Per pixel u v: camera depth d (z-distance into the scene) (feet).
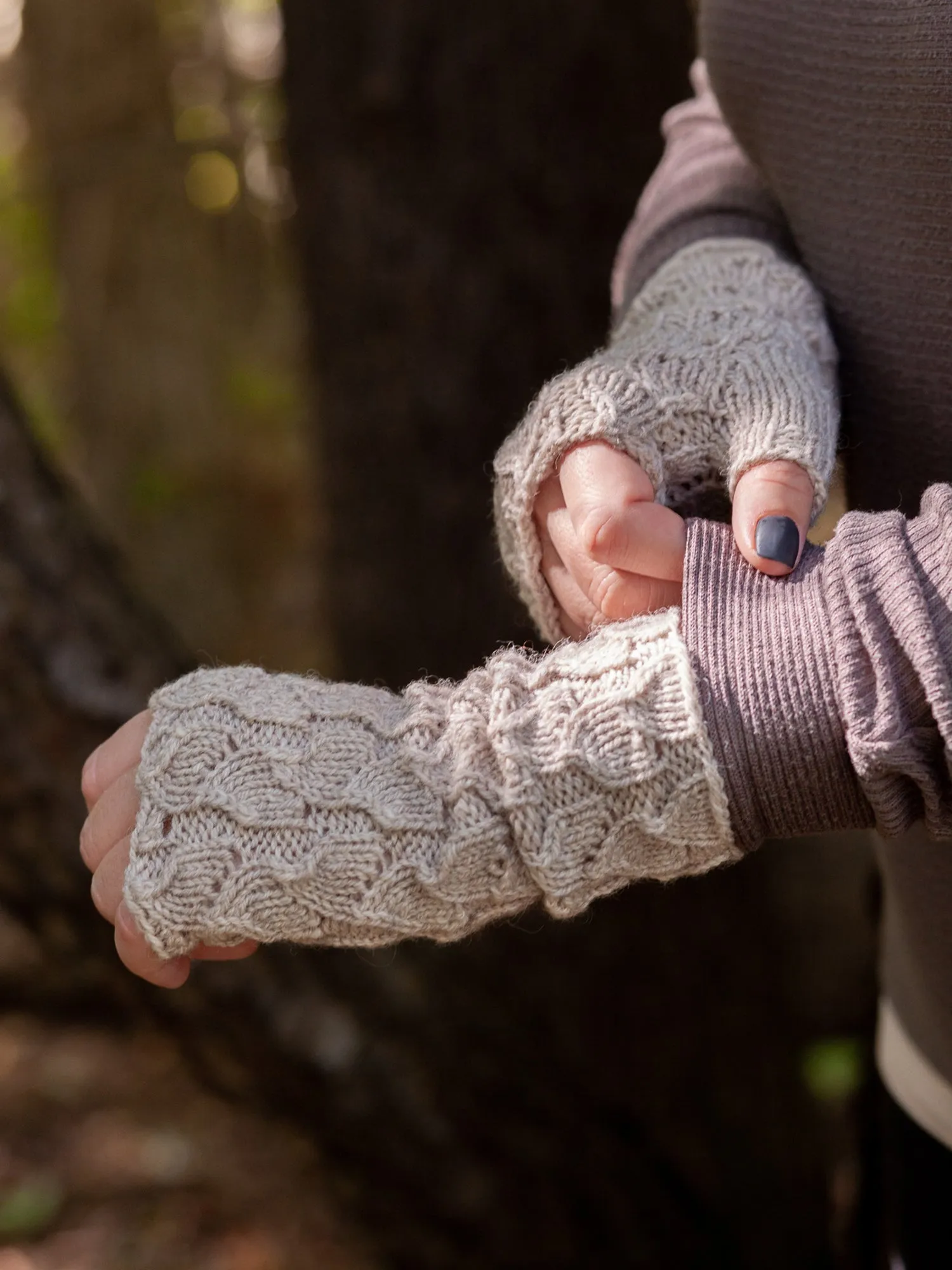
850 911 5.96
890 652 2.31
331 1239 5.44
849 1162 4.57
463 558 5.00
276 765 2.40
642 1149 4.87
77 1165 6.32
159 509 10.44
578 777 2.36
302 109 4.87
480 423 4.82
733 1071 5.03
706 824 2.37
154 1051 4.90
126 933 2.41
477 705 2.43
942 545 2.36
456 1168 4.53
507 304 4.66
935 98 2.53
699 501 2.63
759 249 2.84
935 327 2.63
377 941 2.42
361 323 4.91
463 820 2.37
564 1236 4.70
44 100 9.54
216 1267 5.66
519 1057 4.64
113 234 9.95
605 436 2.53
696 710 2.35
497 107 4.48
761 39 2.73
